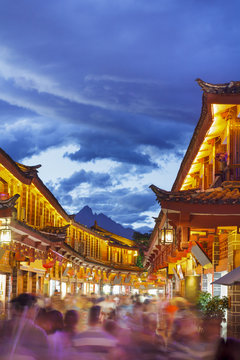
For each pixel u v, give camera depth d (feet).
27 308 25.11
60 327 27.68
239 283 43.19
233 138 53.78
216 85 49.29
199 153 68.08
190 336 32.30
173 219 50.31
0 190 87.81
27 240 83.25
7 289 83.87
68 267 139.23
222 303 57.16
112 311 39.78
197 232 56.13
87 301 47.98
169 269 114.01
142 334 28.40
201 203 50.01
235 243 53.26
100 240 233.55
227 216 50.11
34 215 107.96
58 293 130.82
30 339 23.61
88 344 24.97
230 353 20.76
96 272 203.62
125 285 263.70
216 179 57.00
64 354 23.95
